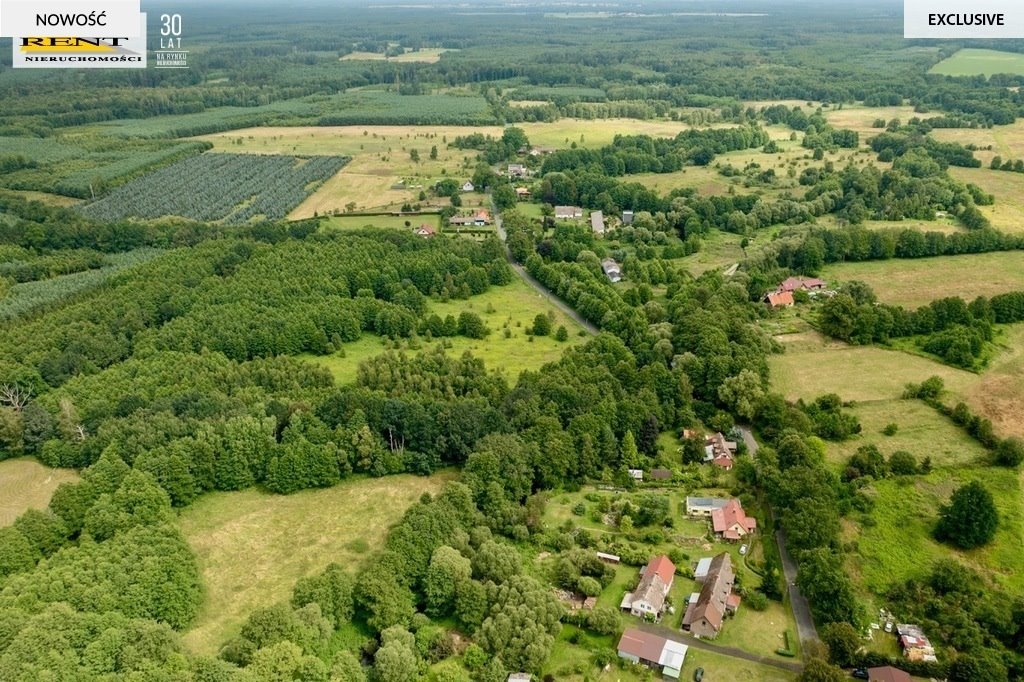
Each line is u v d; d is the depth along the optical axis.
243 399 158.75
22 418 150.25
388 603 108.50
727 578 115.94
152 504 126.12
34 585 104.75
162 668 92.38
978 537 122.44
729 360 170.00
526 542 127.12
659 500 135.75
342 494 138.25
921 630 107.50
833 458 148.50
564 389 153.75
